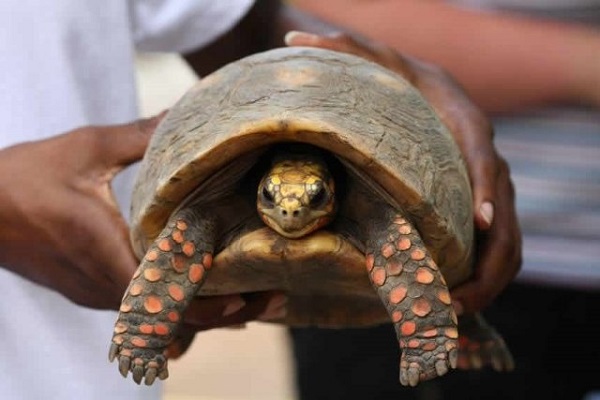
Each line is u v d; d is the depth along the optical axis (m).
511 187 1.35
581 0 1.55
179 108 1.28
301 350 1.74
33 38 1.38
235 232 1.24
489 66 1.51
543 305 1.64
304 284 1.25
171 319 1.21
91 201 1.29
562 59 1.49
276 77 1.26
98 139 1.30
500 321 1.66
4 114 1.37
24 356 1.38
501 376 1.67
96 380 1.39
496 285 1.32
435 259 1.24
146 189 1.24
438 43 1.52
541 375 1.67
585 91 1.50
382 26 1.53
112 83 1.41
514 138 1.60
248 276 1.24
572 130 1.58
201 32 1.46
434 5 1.54
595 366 1.66
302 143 1.25
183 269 1.21
